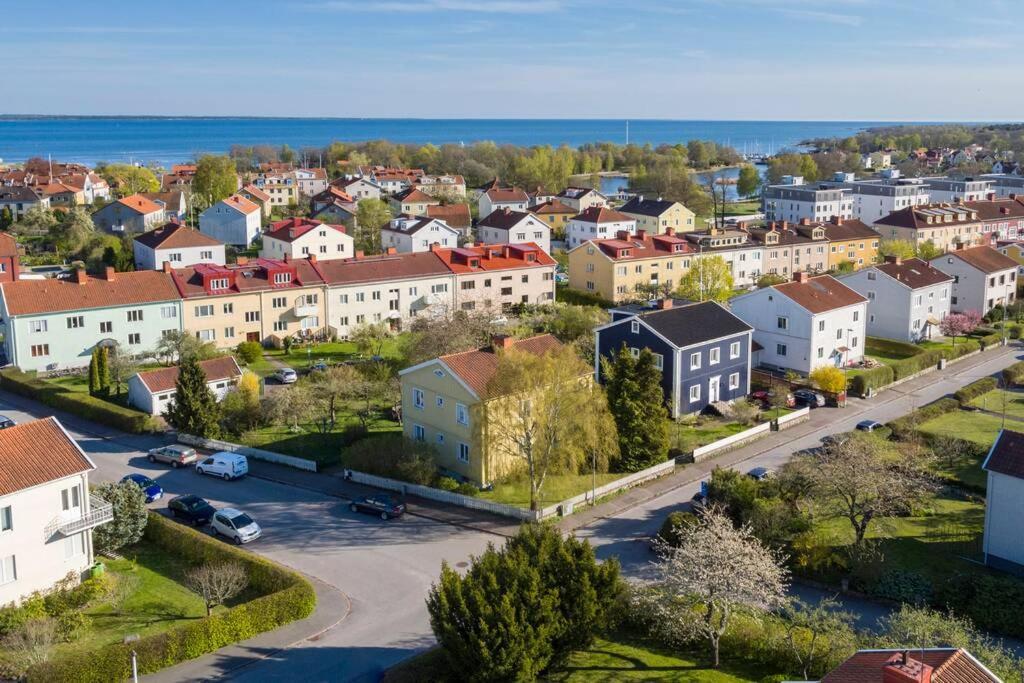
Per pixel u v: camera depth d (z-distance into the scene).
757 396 82.81
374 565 51.75
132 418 75.44
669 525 52.69
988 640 42.41
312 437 74.44
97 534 50.88
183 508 57.84
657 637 43.81
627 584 45.22
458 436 63.72
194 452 69.06
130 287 94.81
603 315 105.00
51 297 90.44
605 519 58.06
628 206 183.75
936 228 154.38
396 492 62.91
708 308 82.94
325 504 61.00
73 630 43.38
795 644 40.22
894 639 38.56
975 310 112.44
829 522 56.44
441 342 84.38
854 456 52.97
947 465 67.19
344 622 45.25
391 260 112.12
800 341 89.31
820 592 48.94
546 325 103.88
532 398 60.12
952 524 56.62
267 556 52.97
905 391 87.62
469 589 37.84
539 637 37.22
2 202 183.00
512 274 117.75
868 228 153.25
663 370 76.69
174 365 88.38
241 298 99.69
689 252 131.50
